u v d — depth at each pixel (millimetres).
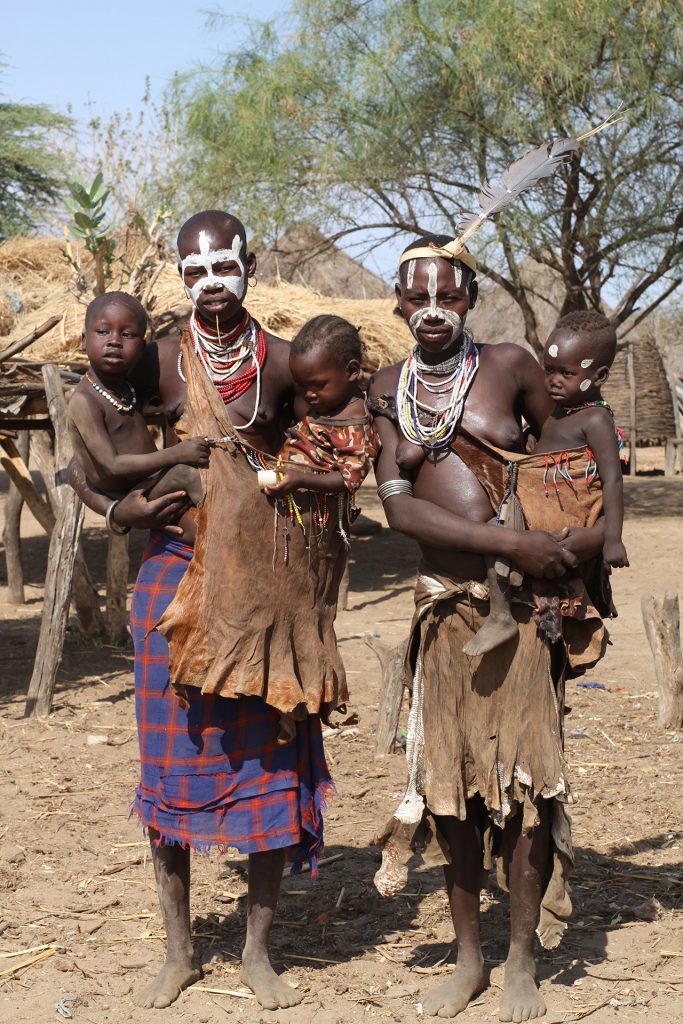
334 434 3330
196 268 3381
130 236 9742
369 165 15555
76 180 7895
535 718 3258
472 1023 3246
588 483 3246
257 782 3402
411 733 3387
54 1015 3334
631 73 14648
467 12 14641
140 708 3500
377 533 14695
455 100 14977
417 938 3838
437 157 15672
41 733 6461
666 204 15125
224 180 16062
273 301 10781
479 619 3277
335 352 3270
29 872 4434
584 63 14766
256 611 3336
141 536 14234
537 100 15023
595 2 14188
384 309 11797
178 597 3336
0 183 26828
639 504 16750
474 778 3295
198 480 3342
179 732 3432
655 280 16688
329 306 11273
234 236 3404
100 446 3367
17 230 25250
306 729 3537
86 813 5125
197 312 3469
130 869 4480
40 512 8578
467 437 3285
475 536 3184
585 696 7055
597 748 5969
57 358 9086
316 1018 3297
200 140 16188
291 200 16125
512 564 3201
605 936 3799
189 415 3381
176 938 3510
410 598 10758
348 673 7797
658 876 4273
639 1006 3318
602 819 4891
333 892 4234
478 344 3424
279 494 3291
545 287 19281
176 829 3416
